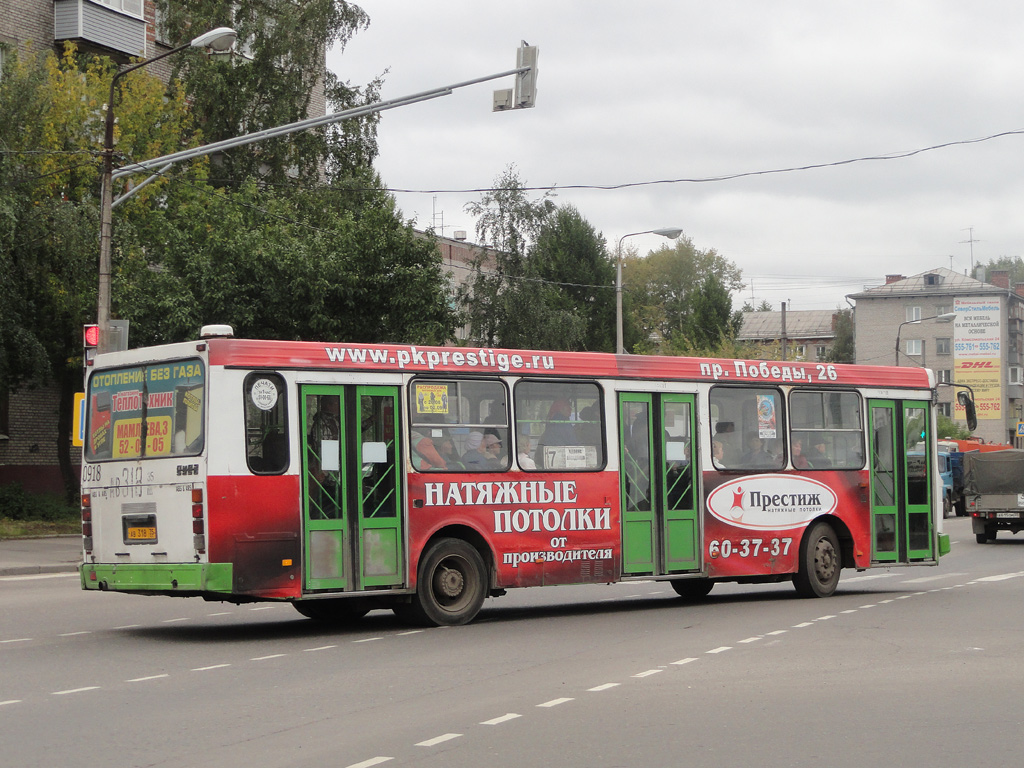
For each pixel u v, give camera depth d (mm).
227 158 39875
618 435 16031
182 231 30438
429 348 14633
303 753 7625
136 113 33094
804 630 13953
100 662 11555
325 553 13562
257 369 13305
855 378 18672
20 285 30297
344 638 13438
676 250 99375
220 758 7492
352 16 42156
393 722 8625
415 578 14211
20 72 31031
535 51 18875
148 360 13633
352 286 30125
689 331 81875
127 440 13789
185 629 14391
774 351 67188
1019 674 10758
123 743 7934
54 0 36531
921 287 107875
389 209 31188
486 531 14828
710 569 16719
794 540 17672
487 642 13023
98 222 30172
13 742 7969
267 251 29156
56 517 32844
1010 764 7375
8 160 29297
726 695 9719
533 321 47875
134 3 38594
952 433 71875
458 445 14719
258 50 40375
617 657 11844
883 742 7977
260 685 10242
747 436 17375
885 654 11984
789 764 7359
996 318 105125
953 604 16844
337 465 13742
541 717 8812
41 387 36625
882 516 18797
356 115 20000
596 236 63719
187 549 13016
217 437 12992
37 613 15969
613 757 7523
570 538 15469
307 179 41562
